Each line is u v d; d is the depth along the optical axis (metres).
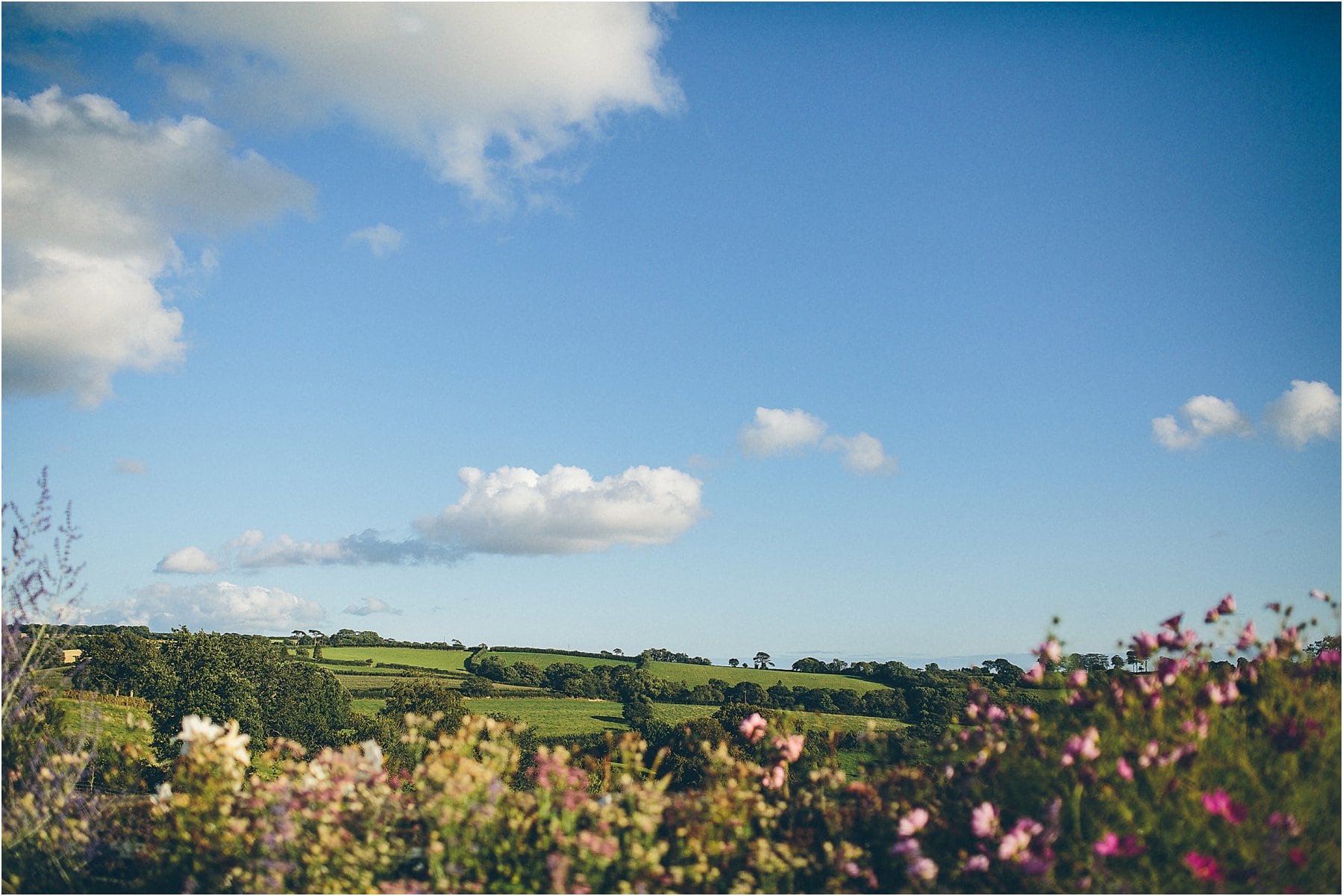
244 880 4.90
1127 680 5.49
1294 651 5.32
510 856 4.89
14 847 5.48
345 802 5.54
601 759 5.84
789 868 4.84
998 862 4.53
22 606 6.49
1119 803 4.33
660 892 4.71
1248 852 3.90
